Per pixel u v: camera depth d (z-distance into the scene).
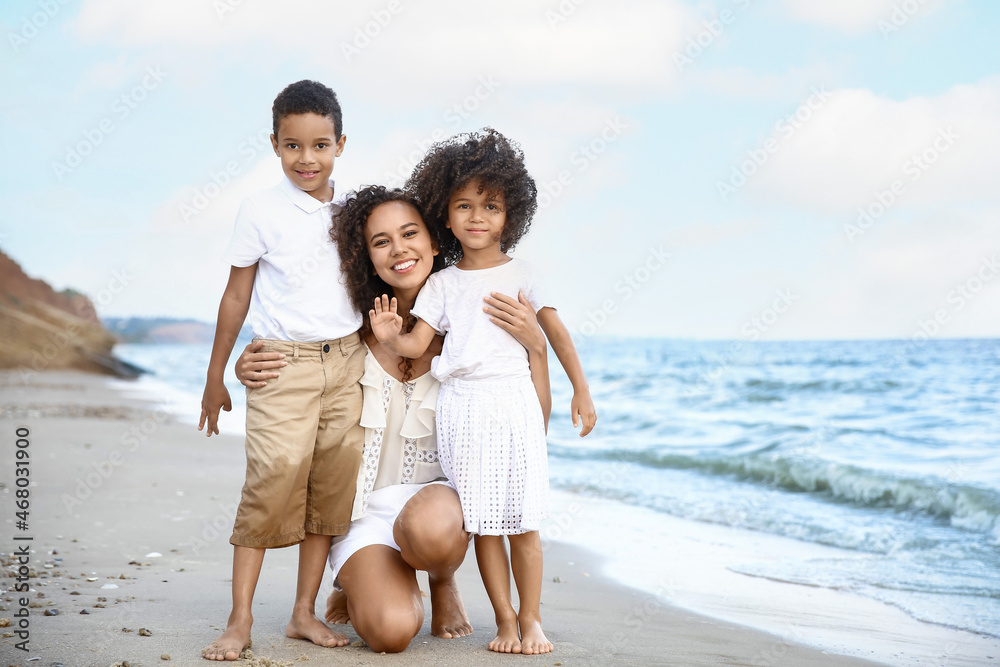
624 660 2.45
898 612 3.18
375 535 2.51
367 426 2.60
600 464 7.18
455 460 2.51
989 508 4.93
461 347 2.57
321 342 2.56
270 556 3.79
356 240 2.62
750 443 8.14
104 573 3.28
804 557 4.14
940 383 12.41
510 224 2.73
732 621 3.02
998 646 2.76
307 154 2.61
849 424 9.15
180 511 4.73
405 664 2.27
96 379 19.03
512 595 3.39
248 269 2.66
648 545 4.43
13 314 20.38
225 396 2.74
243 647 2.32
